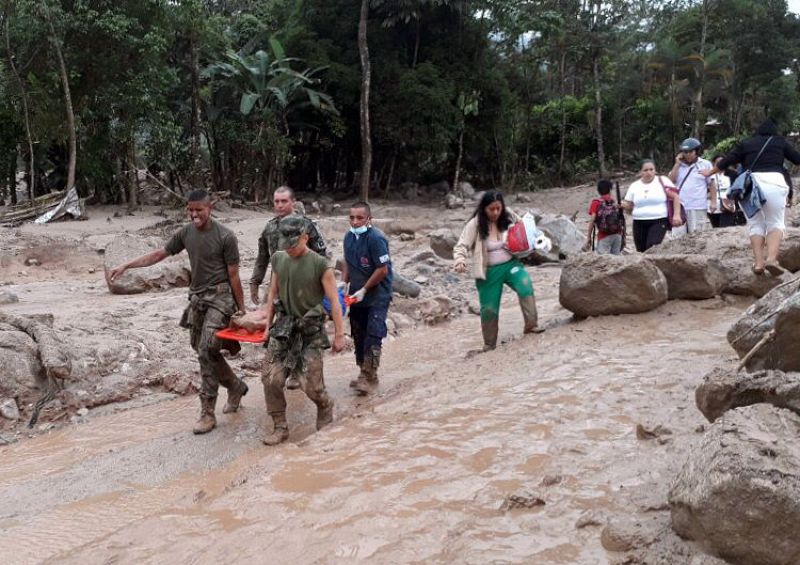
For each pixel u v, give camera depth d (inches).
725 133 1742.1
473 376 242.7
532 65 1635.1
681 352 236.7
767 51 1656.0
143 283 499.2
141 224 985.5
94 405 264.4
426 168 1593.3
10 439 238.5
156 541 144.8
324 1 1363.2
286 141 1263.5
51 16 936.9
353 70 1321.4
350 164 1539.1
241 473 178.9
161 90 1069.8
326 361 327.3
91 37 985.5
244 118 1269.7
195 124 1214.9
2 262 677.3
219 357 241.8
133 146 1111.6
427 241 788.0
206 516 152.4
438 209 1346.0
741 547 104.7
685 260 301.1
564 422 185.0
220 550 136.9
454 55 1408.7
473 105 1401.3
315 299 218.1
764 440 111.0
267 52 1353.3
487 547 124.8
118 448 224.4
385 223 882.8
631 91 1708.9
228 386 248.8
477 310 430.0
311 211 1293.1
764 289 300.0
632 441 166.6
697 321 277.6
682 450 154.0
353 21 1364.4
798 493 101.5
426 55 1412.4
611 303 290.5
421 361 317.4
